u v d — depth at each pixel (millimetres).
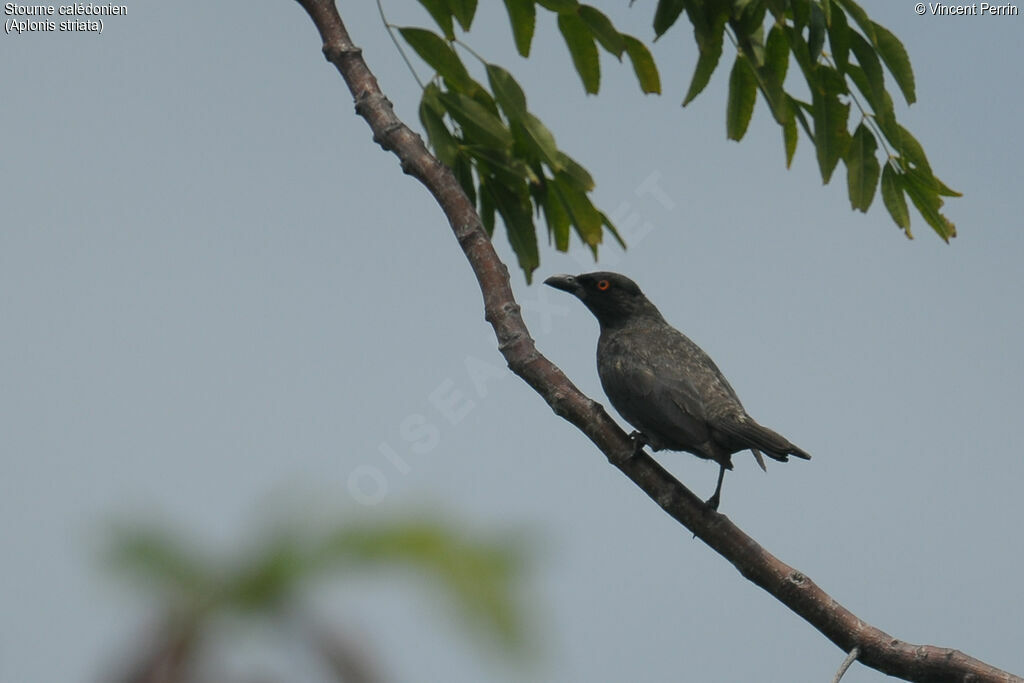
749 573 8844
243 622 1692
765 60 11320
